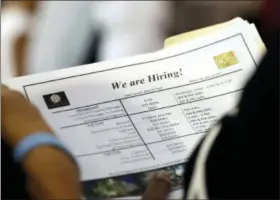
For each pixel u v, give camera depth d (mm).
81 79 853
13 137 814
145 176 937
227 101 841
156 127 882
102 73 848
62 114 880
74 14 1761
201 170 655
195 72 838
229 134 646
